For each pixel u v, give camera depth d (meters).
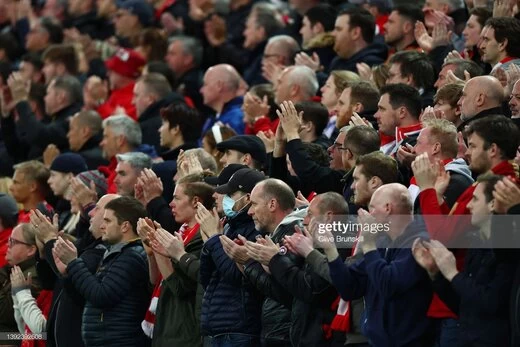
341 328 26.83
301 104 33.25
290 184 31.62
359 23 39.66
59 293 33.22
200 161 33.91
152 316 31.42
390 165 27.33
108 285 31.39
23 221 38.44
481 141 26.09
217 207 30.53
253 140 33.22
